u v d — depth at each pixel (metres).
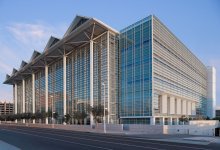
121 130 55.56
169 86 78.06
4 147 21.16
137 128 53.00
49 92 107.25
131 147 21.44
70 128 67.00
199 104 117.38
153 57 67.00
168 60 78.12
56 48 91.25
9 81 155.25
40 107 115.62
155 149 20.05
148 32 68.00
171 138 33.28
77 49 89.25
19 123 122.69
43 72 116.19
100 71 77.06
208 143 26.52
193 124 65.62
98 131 52.78
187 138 33.22
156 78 68.25
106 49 75.31
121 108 73.94
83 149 19.92
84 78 83.75
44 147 21.38
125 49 74.75
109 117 71.94
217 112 148.62
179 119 85.75
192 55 108.44
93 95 78.25
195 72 112.62
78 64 87.88
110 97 73.19
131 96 71.19
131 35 73.06
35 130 57.06
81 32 77.75
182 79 92.56
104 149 19.92
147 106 66.31
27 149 19.89
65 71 93.44
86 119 76.69
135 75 70.56
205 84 132.50
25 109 137.25
